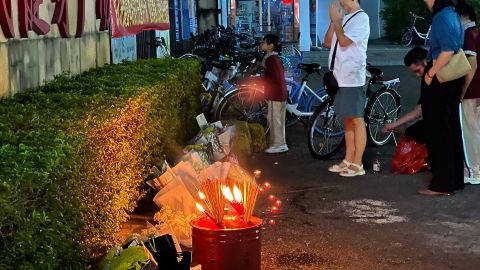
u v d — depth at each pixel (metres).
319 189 6.93
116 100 4.80
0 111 4.13
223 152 7.37
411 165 7.46
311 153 8.28
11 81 4.91
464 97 6.80
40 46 5.57
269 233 5.58
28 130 3.62
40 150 3.12
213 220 4.04
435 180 6.60
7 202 2.52
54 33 5.95
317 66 9.72
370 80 8.87
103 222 4.11
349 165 7.47
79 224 3.39
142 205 6.11
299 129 10.17
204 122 8.00
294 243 5.34
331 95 7.30
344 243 5.34
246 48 13.47
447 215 6.01
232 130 7.71
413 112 7.55
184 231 4.99
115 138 4.41
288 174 7.57
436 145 6.51
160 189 5.66
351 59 7.06
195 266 3.93
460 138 6.63
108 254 3.82
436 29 6.23
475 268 4.82
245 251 3.98
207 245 3.96
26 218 2.66
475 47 6.67
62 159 3.15
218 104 9.43
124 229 5.51
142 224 5.68
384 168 7.77
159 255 3.89
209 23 19.73
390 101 9.01
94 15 7.38
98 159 3.91
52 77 5.90
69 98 4.70
